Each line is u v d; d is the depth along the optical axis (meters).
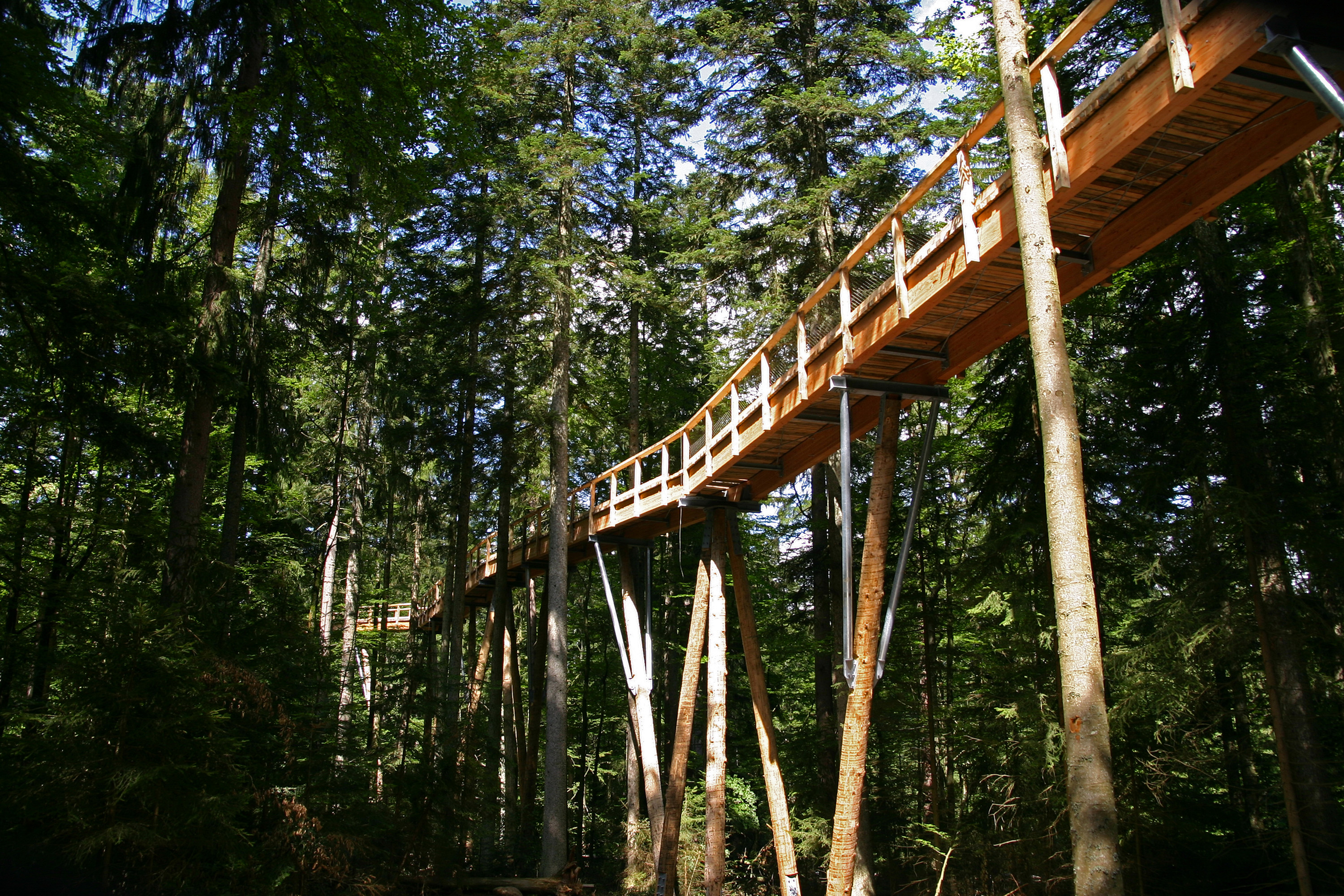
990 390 12.16
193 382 9.98
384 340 17.72
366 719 12.86
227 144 11.23
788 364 11.57
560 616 16.64
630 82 18.73
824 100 13.90
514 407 17.22
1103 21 10.59
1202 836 10.02
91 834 7.08
